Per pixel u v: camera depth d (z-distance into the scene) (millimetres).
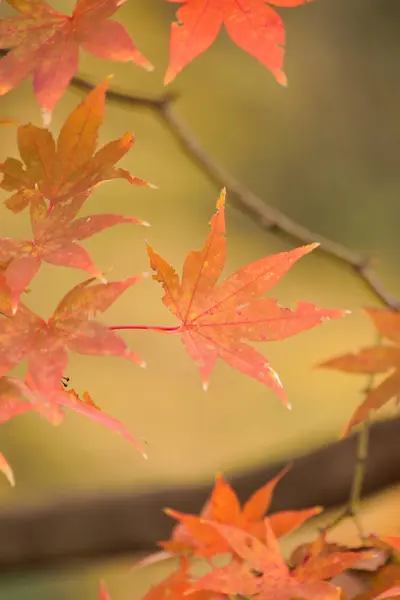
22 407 1956
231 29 2264
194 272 2129
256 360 2072
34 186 2094
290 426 8289
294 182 12047
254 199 3854
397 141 12586
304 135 12328
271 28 2252
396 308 3705
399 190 12281
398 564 2385
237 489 3988
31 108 9422
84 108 2117
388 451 3889
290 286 9711
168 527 4082
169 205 10258
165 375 8625
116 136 10508
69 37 2117
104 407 8266
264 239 10430
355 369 2564
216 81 12070
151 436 8039
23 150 2111
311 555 2328
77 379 8398
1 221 8414
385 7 13305
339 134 12469
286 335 2104
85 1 2133
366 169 12328
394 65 13031
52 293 8797
